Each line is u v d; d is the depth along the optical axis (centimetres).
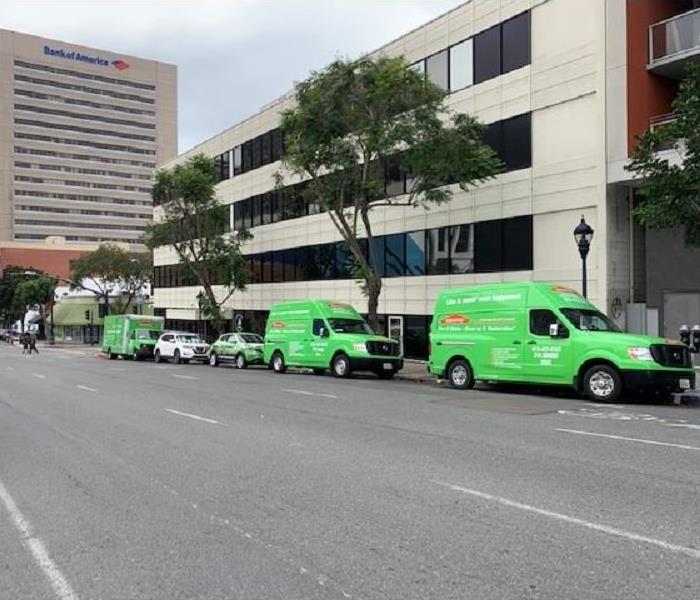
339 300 3503
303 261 3809
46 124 14475
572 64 2320
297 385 2084
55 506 696
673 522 598
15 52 14125
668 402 1535
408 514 638
